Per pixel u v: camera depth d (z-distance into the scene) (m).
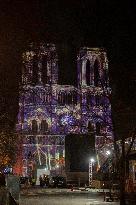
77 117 82.94
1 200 17.00
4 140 41.59
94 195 46.34
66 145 78.88
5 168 49.66
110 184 49.41
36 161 132.75
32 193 51.47
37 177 89.75
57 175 87.00
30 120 133.12
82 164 76.38
